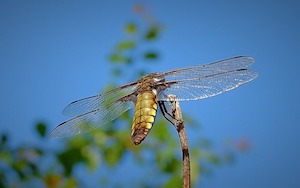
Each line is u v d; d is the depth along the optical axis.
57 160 0.48
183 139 0.40
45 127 0.48
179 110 0.41
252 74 0.44
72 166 0.48
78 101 0.46
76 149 0.48
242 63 0.45
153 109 0.44
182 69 0.45
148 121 0.43
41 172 0.47
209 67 0.45
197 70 0.45
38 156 0.47
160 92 0.45
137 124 0.43
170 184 0.48
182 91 0.45
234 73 0.44
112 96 0.46
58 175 0.48
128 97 0.45
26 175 0.47
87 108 0.46
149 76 0.45
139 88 0.45
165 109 0.44
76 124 0.45
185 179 0.40
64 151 0.48
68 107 0.46
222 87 0.44
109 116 0.45
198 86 0.44
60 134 0.45
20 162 0.47
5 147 0.47
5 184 0.47
